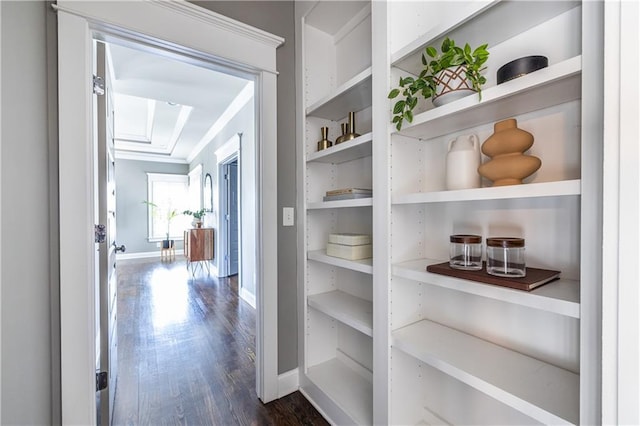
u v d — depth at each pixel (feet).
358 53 5.87
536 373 3.08
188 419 5.16
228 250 16.56
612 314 2.09
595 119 2.24
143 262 21.30
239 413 5.33
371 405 4.88
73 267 3.97
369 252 5.17
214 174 17.15
